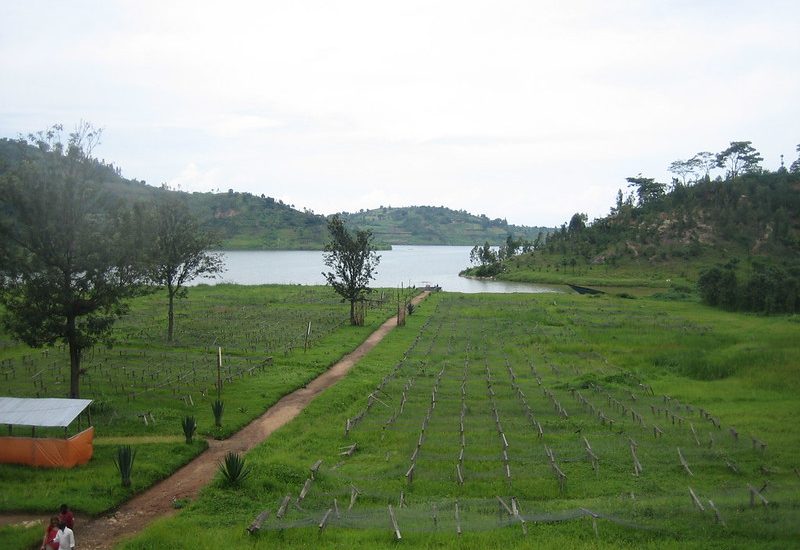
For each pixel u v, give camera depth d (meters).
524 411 35.84
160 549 18.80
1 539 18.95
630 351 54.41
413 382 43.09
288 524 20.38
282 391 39.34
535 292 122.62
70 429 29.84
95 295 33.41
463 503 22.89
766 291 84.94
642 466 26.78
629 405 37.34
